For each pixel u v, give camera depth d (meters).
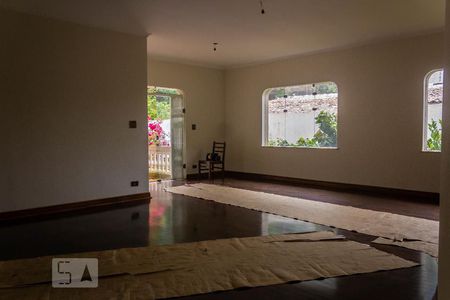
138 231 4.09
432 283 2.70
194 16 5.02
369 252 3.34
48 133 5.03
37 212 4.94
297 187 7.11
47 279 2.77
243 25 5.46
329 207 5.23
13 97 4.71
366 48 6.60
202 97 8.69
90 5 4.55
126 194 5.83
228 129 9.12
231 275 2.84
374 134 6.55
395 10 4.80
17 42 4.73
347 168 6.95
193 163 8.56
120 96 5.74
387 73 6.34
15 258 3.23
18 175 4.78
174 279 2.77
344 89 6.93
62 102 5.14
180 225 4.33
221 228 4.18
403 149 6.21
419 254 3.31
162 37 6.12
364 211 4.96
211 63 8.46
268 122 8.47
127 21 5.21
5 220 4.63
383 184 6.48
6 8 4.61
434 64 5.79
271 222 4.44
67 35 5.17
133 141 5.90
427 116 5.99
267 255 3.28
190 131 8.47
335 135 7.27
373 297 2.49
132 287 2.63
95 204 5.49
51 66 5.03
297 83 7.68
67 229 4.20
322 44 6.64
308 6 4.64
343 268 2.97
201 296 2.51
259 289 2.62
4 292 2.54
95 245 3.60
